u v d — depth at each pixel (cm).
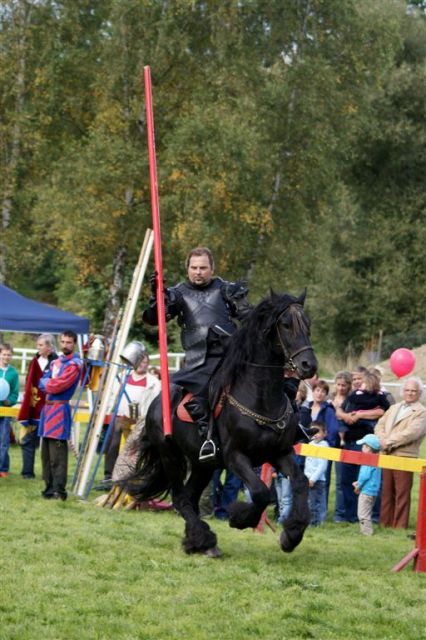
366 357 3675
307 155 2866
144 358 1266
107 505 1141
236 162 2667
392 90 3941
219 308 829
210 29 2859
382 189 4078
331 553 891
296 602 677
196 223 2670
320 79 2836
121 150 2725
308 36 2894
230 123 2675
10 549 824
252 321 779
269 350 770
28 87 2919
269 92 2788
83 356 1284
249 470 770
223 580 736
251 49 2845
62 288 4797
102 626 609
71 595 678
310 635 609
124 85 2834
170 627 613
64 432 1142
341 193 3353
